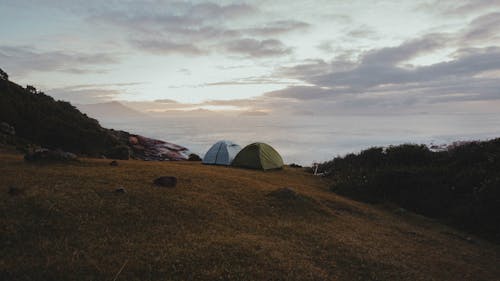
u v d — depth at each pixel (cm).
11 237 769
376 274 794
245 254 803
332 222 1216
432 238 1173
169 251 780
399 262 886
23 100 3569
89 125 3997
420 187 1730
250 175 2044
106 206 1022
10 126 2948
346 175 2183
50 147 3098
